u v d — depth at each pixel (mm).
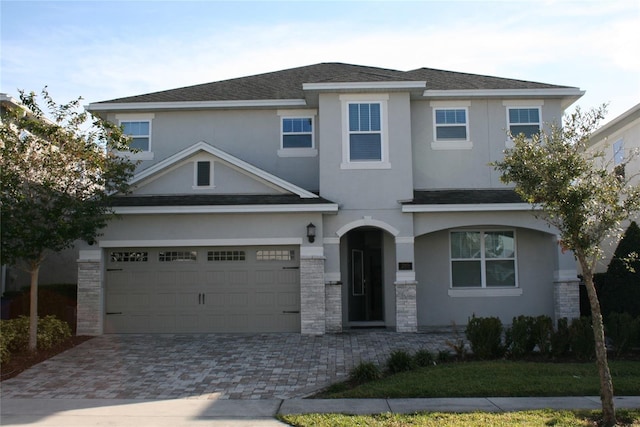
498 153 17938
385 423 7984
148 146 18609
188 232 15836
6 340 12711
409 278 16234
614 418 7852
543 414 8344
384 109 16812
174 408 9172
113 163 14180
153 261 16000
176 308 15875
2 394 10156
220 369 11797
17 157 12805
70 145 13367
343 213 16500
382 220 16469
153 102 18422
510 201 16391
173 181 16656
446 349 13297
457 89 17844
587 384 9969
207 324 15844
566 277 16734
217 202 15750
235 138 18516
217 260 16016
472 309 17328
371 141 16766
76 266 19766
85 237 13586
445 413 8484
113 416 8727
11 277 18594
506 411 8594
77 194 13516
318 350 13461
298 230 15852
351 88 16578
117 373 11555
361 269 18453
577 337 12078
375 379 10727
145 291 15930
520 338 12281
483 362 11828
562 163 8383
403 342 14398
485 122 18031
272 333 15711
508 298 17344
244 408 9125
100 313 15648
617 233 8641
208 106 18359
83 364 12328
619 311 15594
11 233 12438
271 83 20016
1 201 12555
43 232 12664
